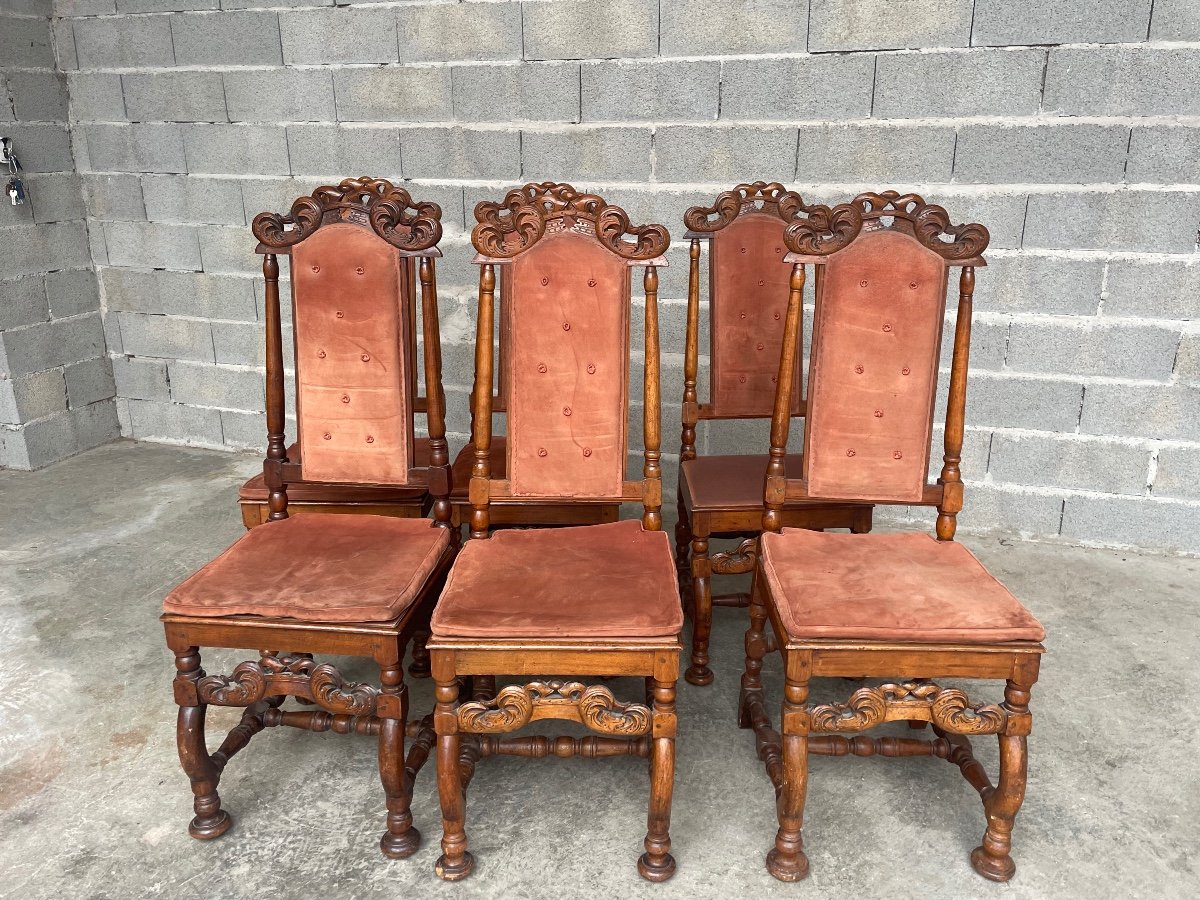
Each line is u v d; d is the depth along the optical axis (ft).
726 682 7.31
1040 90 8.68
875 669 5.01
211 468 12.06
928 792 6.02
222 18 10.85
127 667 7.45
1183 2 8.13
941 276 5.69
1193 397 8.97
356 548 5.94
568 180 10.21
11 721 6.73
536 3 9.70
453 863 5.28
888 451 5.98
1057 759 6.27
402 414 6.21
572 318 5.84
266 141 11.18
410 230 5.97
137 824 5.73
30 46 11.37
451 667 5.04
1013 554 9.49
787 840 5.25
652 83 9.64
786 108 9.38
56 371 12.17
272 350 6.30
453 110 10.33
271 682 5.32
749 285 7.76
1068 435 9.45
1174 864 5.35
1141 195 8.64
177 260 12.10
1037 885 5.21
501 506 7.11
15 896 5.16
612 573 5.59
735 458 8.05
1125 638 7.81
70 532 10.05
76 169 12.13
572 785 6.11
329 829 5.70
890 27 8.89
